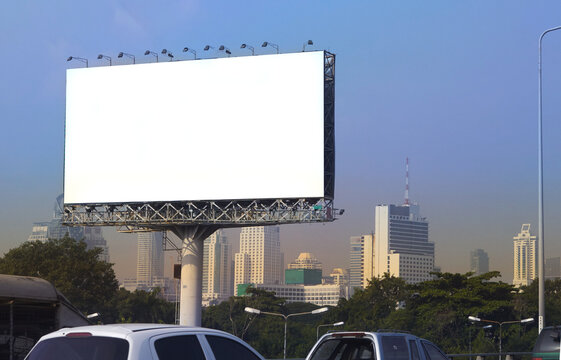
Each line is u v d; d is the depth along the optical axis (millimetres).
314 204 69562
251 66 70688
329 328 160375
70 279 111000
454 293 133250
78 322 16703
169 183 72250
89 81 74125
